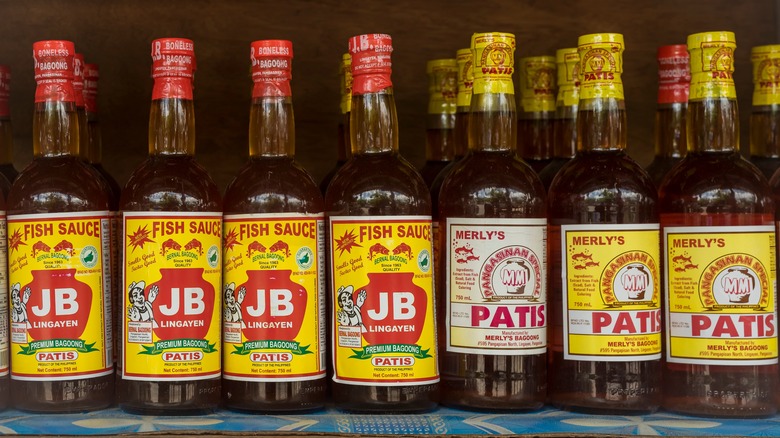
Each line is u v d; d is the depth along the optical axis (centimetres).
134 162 164
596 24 172
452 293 127
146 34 164
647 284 125
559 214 128
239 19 166
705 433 116
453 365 126
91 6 163
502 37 130
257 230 123
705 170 128
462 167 129
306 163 168
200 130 166
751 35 172
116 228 138
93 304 124
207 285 123
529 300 125
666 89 151
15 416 120
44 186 123
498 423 118
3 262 125
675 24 172
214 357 123
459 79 150
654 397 126
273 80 127
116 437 110
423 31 170
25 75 161
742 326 125
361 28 169
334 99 169
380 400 121
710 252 125
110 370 126
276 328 123
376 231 123
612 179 127
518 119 166
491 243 125
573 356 126
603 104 130
